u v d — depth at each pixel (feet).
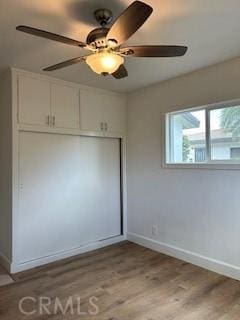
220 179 9.14
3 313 6.91
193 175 9.99
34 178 9.98
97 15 5.94
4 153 10.02
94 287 8.29
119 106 12.71
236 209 8.70
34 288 8.24
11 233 9.41
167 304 7.30
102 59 5.75
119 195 13.00
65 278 8.93
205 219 9.60
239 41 7.43
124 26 4.79
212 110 9.61
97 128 11.83
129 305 7.27
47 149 10.38
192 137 10.34
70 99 10.92
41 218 10.18
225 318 6.67
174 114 10.98
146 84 11.36
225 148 9.23
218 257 9.21
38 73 9.84
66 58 8.45
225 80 8.93
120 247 11.99
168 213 10.95
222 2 5.65
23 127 9.55
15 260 9.42
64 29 6.68
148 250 11.56
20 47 7.66
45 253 10.28
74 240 11.22
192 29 6.73
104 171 12.37
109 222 12.56
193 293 7.87
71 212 11.12
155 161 11.50
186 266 9.79
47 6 5.69
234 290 8.02
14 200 9.37
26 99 9.63
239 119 8.82
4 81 9.93
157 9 5.85
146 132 11.92
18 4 5.60
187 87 10.12
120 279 8.83
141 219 12.24
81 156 11.50
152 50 5.68
